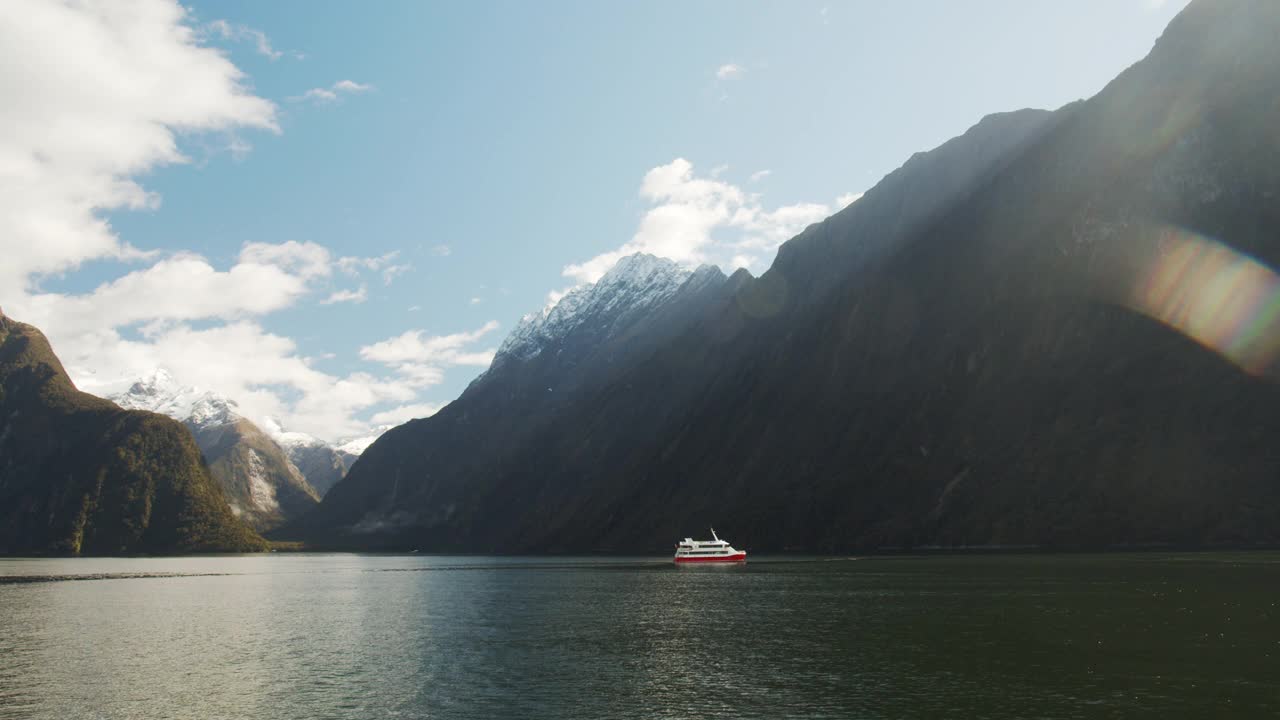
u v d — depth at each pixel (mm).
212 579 169750
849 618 81125
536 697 51344
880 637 69625
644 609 94500
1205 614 74625
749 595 106062
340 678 57719
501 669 59938
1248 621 70625
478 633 78125
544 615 91312
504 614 93438
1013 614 79000
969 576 119938
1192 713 44750
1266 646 60531
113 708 50219
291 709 49438
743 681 54469
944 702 48031
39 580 165000
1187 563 126875
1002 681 52469
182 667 62406
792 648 65750
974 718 44906
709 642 69688
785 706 48062
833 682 53594
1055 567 128250
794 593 106438
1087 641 63969
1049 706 46719
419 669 60375
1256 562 126000
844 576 130000
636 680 55469
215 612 100688
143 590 137750
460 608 101562
